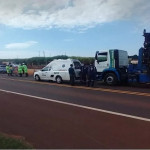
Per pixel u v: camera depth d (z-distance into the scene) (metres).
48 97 16.23
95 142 7.66
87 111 11.92
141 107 12.80
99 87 21.70
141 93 17.80
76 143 7.58
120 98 15.59
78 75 24.16
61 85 23.45
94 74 22.36
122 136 8.20
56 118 10.63
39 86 22.72
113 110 12.11
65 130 8.91
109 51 23.12
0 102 14.63
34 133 8.62
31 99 15.55
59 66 25.44
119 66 23.09
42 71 27.47
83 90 19.61
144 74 21.52
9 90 20.06
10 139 7.58
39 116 11.04
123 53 23.64
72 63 24.61
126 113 11.45
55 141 7.78
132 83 23.36
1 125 9.71
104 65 23.39
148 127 9.20
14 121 10.27
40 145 7.45
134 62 23.30
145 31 21.36
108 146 7.31
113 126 9.35
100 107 12.83
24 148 6.88
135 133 8.50
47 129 9.06
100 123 9.77
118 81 22.78
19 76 38.09
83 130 8.88
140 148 7.14
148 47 21.25
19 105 13.65
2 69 48.31
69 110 12.18
